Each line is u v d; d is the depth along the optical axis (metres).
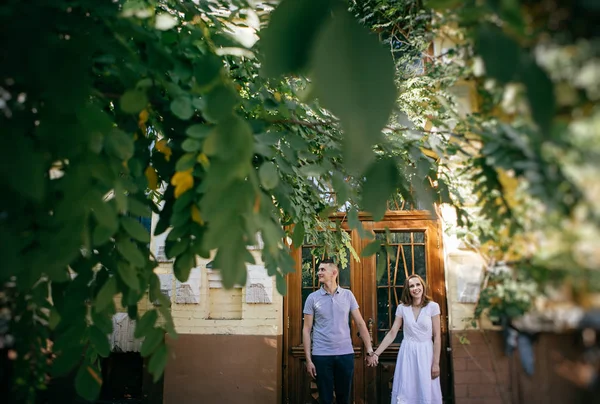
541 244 0.96
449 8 0.75
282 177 2.21
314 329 4.72
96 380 1.50
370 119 0.46
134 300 1.60
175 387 5.00
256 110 2.24
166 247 1.53
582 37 0.65
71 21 1.31
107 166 1.30
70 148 1.25
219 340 5.05
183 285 5.09
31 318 1.88
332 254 3.85
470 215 1.51
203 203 0.74
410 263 5.25
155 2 2.05
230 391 4.96
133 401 5.09
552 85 0.55
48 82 1.13
